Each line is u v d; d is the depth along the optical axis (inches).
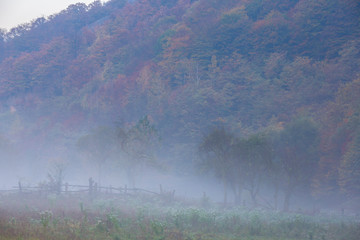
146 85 5782.5
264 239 711.7
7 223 633.0
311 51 6141.7
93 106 5915.4
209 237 681.0
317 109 4133.9
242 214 1080.2
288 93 4778.5
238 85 5393.7
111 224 701.3
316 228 872.3
